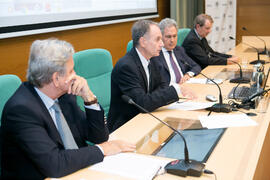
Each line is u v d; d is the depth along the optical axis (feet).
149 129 5.23
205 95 6.98
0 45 7.78
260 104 6.19
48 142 3.96
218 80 8.31
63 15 9.37
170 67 9.54
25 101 4.06
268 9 18.08
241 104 6.14
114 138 4.95
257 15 18.33
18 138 3.93
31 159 3.92
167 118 5.69
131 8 12.78
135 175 3.74
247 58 11.62
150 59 7.35
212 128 5.08
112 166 4.01
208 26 11.69
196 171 3.66
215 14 17.44
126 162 4.09
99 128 4.84
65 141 4.46
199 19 11.69
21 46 8.35
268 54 12.16
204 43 12.07
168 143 4.62
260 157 4.20
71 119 4.93
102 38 11.65
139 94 6.28
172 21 9.33
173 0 15.58
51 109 4.45
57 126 4.49
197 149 4.35
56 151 3.96
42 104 4.25
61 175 3.84
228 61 10.89
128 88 6.49
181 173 3.70
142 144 4.66
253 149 4.29
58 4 9.16
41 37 8.93
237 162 3.96
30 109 4.02
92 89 7.12
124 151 4.41
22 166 4.11
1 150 4.19
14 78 5.07
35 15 8.39
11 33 7.70
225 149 4.32
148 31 6.73
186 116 5.73
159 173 3.80
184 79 9.11
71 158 3.94
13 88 4.98
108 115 7.00
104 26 11.70
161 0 15.71
